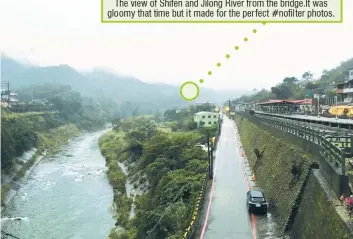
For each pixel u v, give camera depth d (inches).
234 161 1658.5
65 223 1547.7
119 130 4473.4
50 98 5388.8
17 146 2620.6
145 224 1178.0
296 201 757.9
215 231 805.2
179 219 1046.4
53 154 3275.1
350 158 747.4
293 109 2652.6
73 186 2166.6
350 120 1298.0
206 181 1213.1
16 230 1462.8
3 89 5423.2
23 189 2101.4
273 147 1171.9
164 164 1863.9
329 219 523.5
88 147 3791.8
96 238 1386.6
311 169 746.2
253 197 932.0
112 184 2165.4
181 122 4074.8
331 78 4092.0
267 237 762.2
